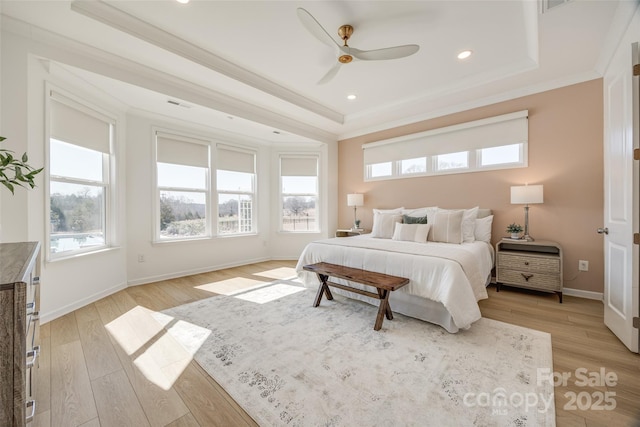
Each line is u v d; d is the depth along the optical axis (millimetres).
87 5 1982
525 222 3172
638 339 1774
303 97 3781
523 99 3268
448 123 3916
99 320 2412
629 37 1840
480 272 2529
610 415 1264
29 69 2195
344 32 2293
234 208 4812
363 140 5012
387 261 2506
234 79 2990
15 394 766
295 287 3408
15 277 817
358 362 1722
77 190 2848
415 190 4316
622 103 1945
